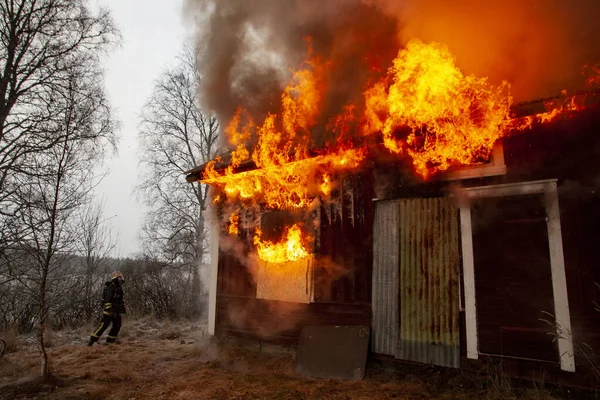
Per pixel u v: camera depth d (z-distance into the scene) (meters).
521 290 4.69
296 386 5.20
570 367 4.27
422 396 4.64
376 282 5.74
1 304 10.34
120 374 5.84
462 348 4.94
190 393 5.02
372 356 5.64
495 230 4.97
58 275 11.98
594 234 4.39
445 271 5.21
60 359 6.89
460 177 5.32
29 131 10.68
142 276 13.88
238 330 7.16
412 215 5.61
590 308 4.28
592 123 4.59
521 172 4.91
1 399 4.81
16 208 8.98
